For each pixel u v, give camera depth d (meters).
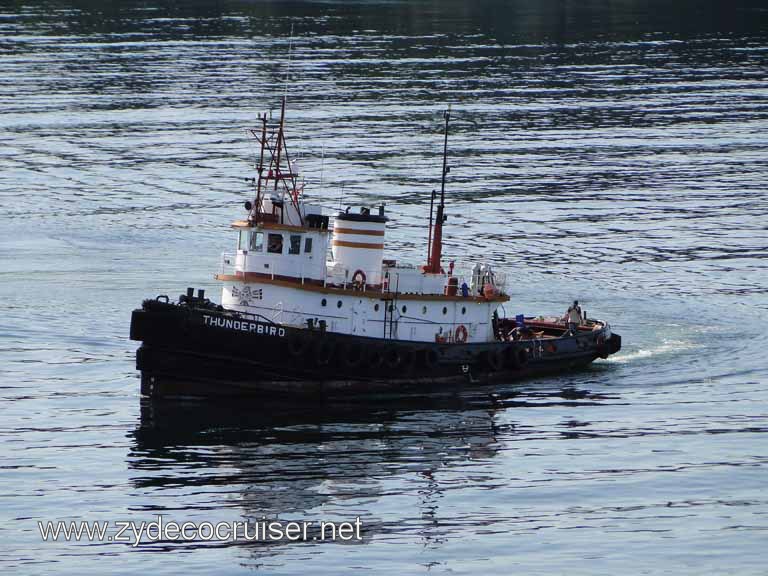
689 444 174.50
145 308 183.25
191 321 183.25
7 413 181.50
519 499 153.75
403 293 195.12
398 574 134.00
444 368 197.62
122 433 173.38
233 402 187.75
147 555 137.38
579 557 138.50
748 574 135.12
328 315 191.12
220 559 136.62
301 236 189.12
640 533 144.62
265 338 185.38
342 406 188.00
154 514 147.00
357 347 190.00
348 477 159.12
